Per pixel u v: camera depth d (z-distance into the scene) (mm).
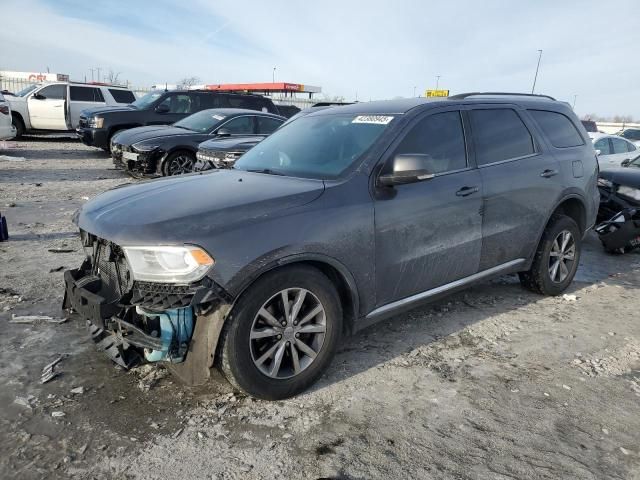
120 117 13422
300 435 2742
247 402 3025
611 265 6254
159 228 2701
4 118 13430
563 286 4930
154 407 2943
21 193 9141
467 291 5016
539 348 3840
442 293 3896
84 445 2600
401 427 2830
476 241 3977
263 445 2654
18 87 32062
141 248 2674
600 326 4289
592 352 3803
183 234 2668
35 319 3955
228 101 14336
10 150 15867
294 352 3033
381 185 3361
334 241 3070
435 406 3039
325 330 3135
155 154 10055
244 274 2738
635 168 7406
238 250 2732
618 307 4746
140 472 2438
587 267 6125
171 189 3312
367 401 3074
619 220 6379
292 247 2891
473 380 3350
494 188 4043
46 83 18609
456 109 4023
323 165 3564
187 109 14055
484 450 2654
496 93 4699
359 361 3559
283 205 2998
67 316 4059
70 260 5473
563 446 2705
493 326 4211
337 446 2658
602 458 2619
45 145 17906
